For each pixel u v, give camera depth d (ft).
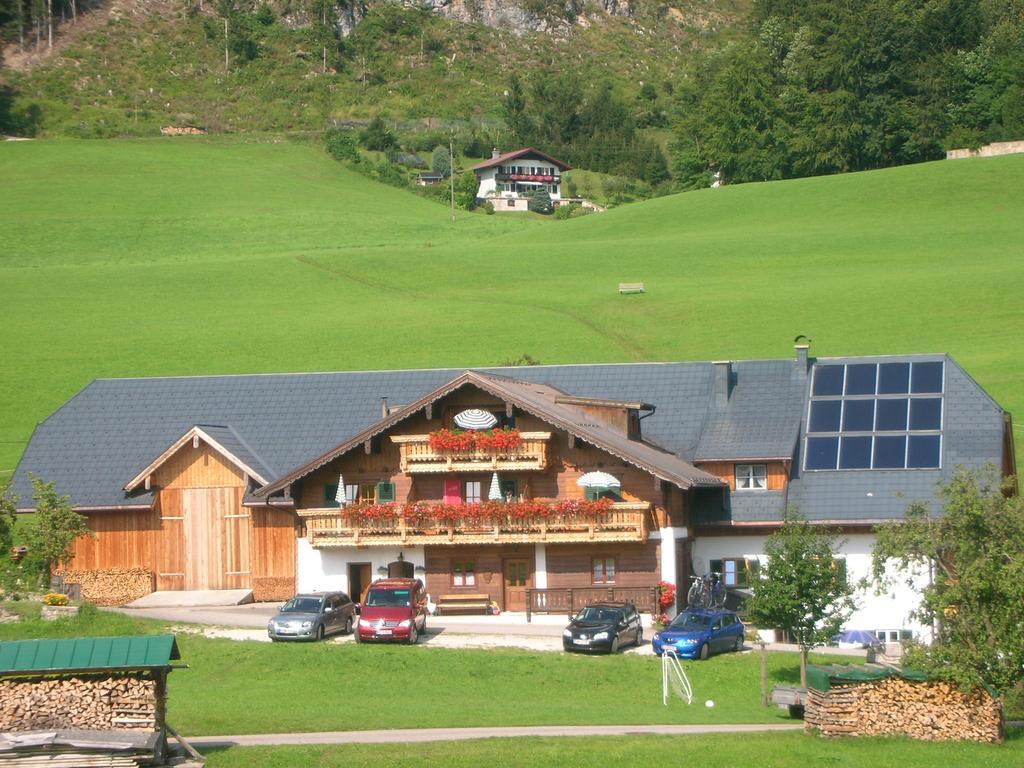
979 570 298.56
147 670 262.26
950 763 270.87
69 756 247.91
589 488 476.54
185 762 257.75
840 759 271.69
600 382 561.43
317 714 322.14
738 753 271.49
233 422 558.97
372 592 426.92
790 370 538.06
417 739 284.20
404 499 493.36
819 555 355.15
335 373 582.76
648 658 397.39
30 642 264.72
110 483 534.37
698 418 530.27
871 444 494.18
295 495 499.10
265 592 510.17
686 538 484.33
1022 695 350.84
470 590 484.74
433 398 476.95
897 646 413.39
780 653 420.36
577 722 314.55
